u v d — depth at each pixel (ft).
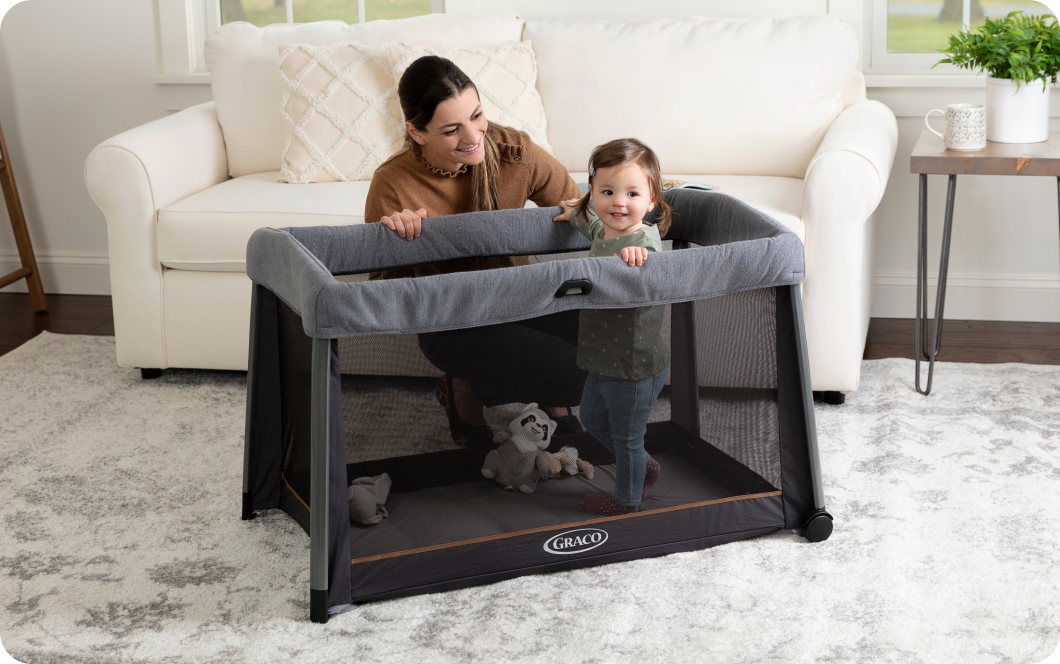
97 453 7.12
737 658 4.62
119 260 8.20
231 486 6.59
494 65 9.00
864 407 7.58
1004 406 7.50
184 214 7.99
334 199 8.08
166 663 4.70
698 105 8.82
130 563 5.63
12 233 11.27
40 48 10.70
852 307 7.25
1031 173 7.00
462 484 5.19
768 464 5.66
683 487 5.53
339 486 4.93
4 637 4.92
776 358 5.56
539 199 6.68
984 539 5.62
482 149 6.00
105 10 10.52
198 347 8.32
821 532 5.66
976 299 9.78
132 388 8.39
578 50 9.14
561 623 4.94
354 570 5.08
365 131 8.82
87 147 10.93
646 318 5.18
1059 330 9.38
